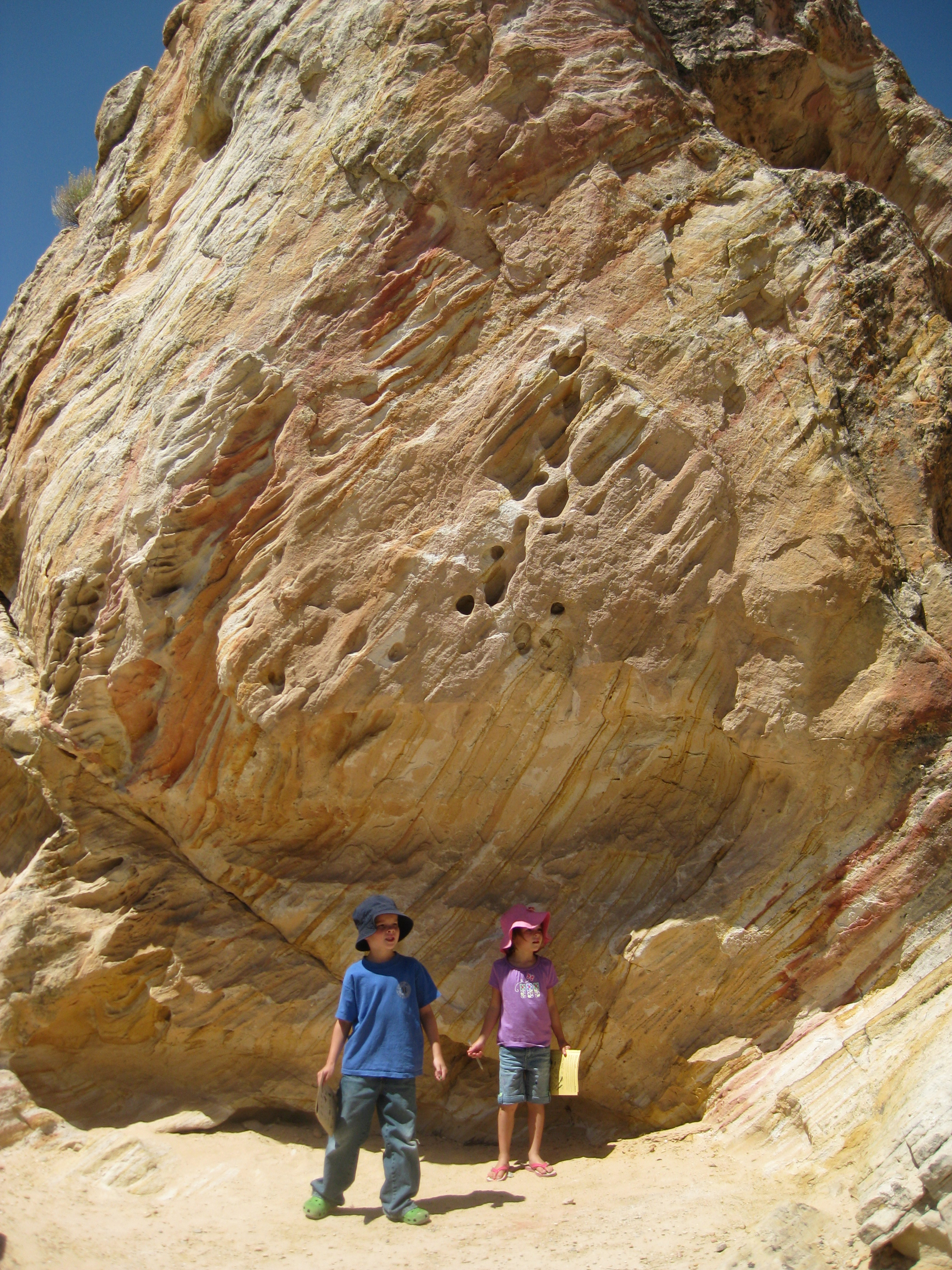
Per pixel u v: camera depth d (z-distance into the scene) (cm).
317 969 529
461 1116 528
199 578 545
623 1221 388
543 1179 454
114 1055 541
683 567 498
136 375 626
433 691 499
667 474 512
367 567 516
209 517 547
